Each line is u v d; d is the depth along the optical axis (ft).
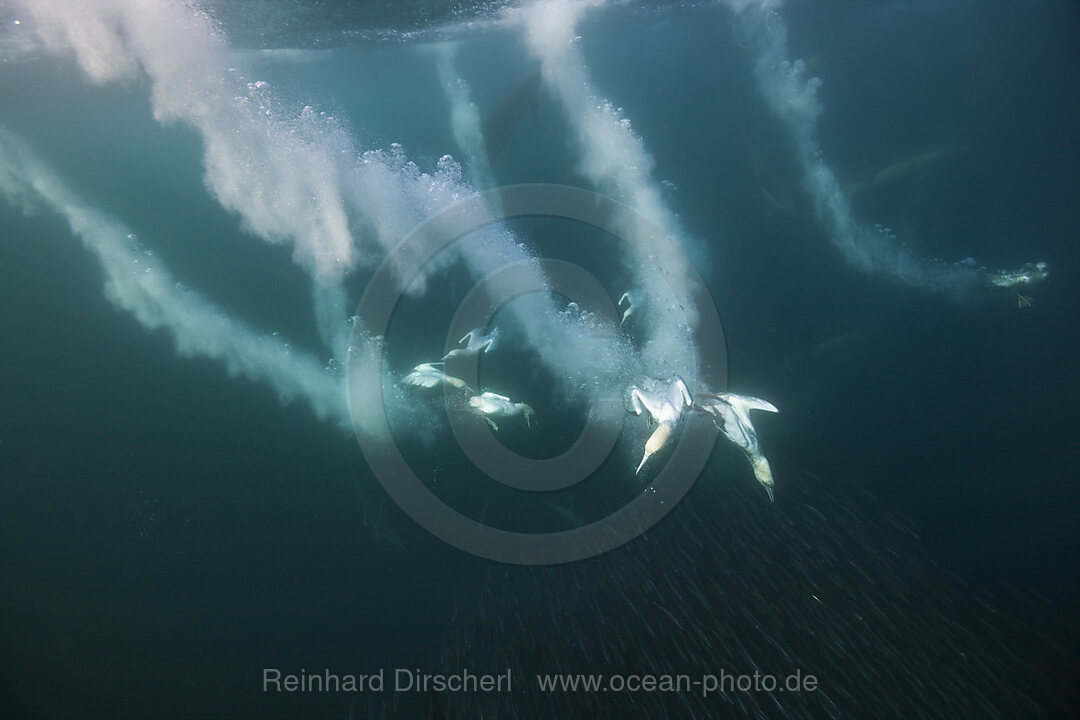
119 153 42.45
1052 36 46.50
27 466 21.83
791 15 49.24
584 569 15.39
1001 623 12.53
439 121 55.47
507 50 51.47
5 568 18.42
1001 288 24.54
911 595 13.28
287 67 45.06
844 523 15.38
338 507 19.48
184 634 16.35
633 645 13.07
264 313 28.09
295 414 23.12
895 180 31.53
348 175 33.40
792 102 44.29
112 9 30.58
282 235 31.99
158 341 27.17
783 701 11.36
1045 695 10.94
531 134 42.73
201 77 36.24
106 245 32.37
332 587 17.08
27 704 14.75
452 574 16.46
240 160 33.83
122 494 20.76
